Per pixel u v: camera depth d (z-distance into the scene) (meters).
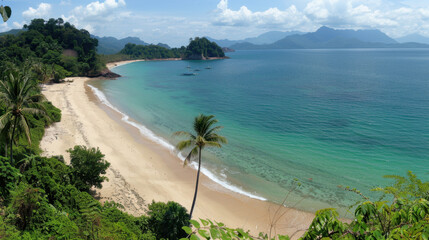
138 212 32.06
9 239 14.76
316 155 48.97
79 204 25.98
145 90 120.12
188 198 35.91
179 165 45.12
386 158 46.84
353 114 73.81
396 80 134.75
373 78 144.38
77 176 32.19
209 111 82.38
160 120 72.38
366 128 62.19
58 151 46.28
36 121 52.84
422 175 40.59
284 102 92.75
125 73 193.12
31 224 18.08
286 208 33.84
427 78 139.50
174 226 25.61
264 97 102.88
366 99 91.88
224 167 44.69
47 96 91.25
